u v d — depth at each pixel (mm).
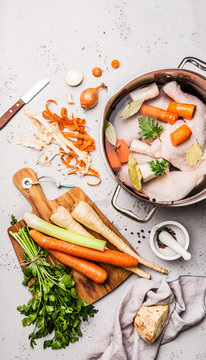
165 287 1130
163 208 1174
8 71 1200
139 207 1174
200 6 1201
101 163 1184
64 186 1179
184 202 1056
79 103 1190
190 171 1056
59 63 1200
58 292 1125
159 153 1051
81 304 1114
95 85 1196
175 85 1060
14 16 1204
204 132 1049
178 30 1204
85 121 1188
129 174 1050
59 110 1191
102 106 1189
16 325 1168
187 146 1043
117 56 1202
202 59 1202
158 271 1146
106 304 1158
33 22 1206
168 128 1055
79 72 1188
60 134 1168
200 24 1205
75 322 1122
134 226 1174
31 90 1183
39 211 1161
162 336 1147
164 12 1204
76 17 1204
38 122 1182
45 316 1126
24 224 1158
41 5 1206
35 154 1188
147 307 1128
